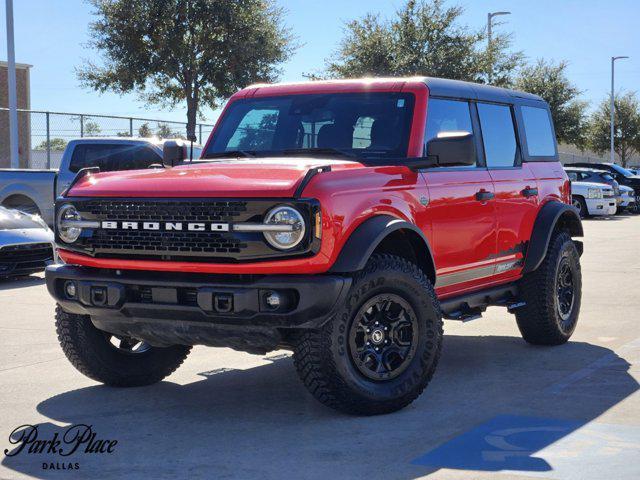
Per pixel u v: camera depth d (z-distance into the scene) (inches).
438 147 216.7
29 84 1540.4
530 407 209.5
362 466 166.6
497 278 264.8
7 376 249.0
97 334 227.0
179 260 195.0
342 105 242.1
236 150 252.1
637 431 187.9
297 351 194.9
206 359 273.1
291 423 198.4
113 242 203.3
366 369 199.5
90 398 224.5
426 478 159.2
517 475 160.4
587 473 161.2
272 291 186.9
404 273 203.6
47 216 637.9
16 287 447.2
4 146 1459.2
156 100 1337.4
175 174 206.4
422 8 1381.6
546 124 308.0
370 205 201.0
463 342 301.0
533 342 291.3
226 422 200.4
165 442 185.0
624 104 2687.0
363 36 1385.3
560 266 286.7
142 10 1249.4
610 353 277.3
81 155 578.2
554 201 292.5
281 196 186.2
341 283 188.1
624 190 1186.0
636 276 482.6
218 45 1278.3
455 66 1360.7
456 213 235.5
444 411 206.8
